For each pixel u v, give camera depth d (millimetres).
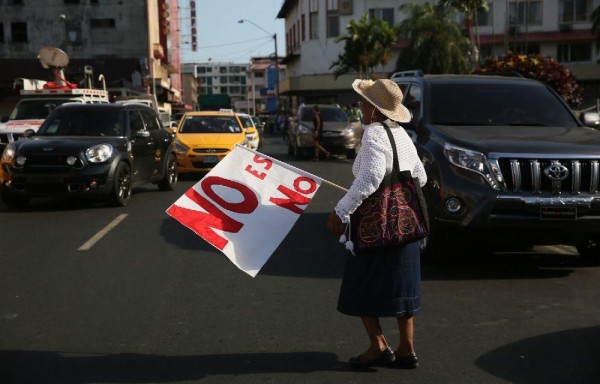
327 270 6668
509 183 6059
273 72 75375
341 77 55688
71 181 10547
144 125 12766
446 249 6578
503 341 4590
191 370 4094
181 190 13812
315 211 10539
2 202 12016
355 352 4387
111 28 57531
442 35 43906
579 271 6641
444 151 6402
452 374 4004
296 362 4215
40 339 4684
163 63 70688
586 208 5957
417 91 7957
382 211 3789
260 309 5359
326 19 57125
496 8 53625
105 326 4957
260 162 4453
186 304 5508
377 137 3799
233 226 4309
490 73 9297
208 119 16984
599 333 4750
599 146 6184
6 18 56500
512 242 6195
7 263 7016
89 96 17609
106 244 7973
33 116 16609
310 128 22297
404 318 3992
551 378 3932
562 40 53094
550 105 7664
